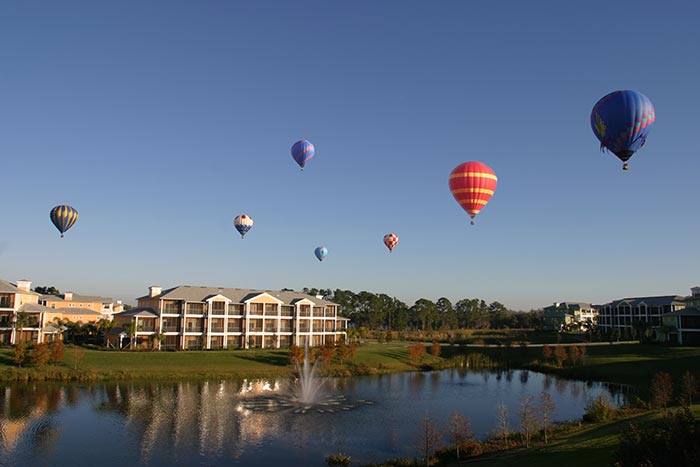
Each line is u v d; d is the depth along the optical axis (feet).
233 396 198.59
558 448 108.06
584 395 211.61
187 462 123.03
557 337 415.85
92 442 137.49
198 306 313.94
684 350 300.40
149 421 158.81
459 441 128.47
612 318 483.10
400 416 170.91
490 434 142.61
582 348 316.40
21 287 326.65
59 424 154.10
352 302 622.95
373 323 611.47
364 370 276.00
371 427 155.74
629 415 145.79
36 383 213.46
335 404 189.06
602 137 138.41
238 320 326.44
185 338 307.37
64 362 236.84
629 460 63.26
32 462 122.01
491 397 207.10
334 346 290.76
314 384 233.76
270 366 266.16
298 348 273.75
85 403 180.75
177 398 192.34
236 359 271.90
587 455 94.94
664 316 362.53
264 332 330.95
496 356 336.08
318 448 134.21
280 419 164.14
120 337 289.33
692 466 56.49
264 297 333.62
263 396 200.23
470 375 274.77
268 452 130.62
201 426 154.20
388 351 332.39
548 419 158.30
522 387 233.55
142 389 207.72
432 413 175.63
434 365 303.68
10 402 180.04
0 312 287.07
